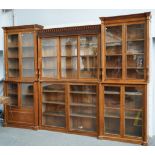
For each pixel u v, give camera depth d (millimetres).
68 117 4727
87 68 4609
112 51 4270
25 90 5168
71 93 4777
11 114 5227
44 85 5000
